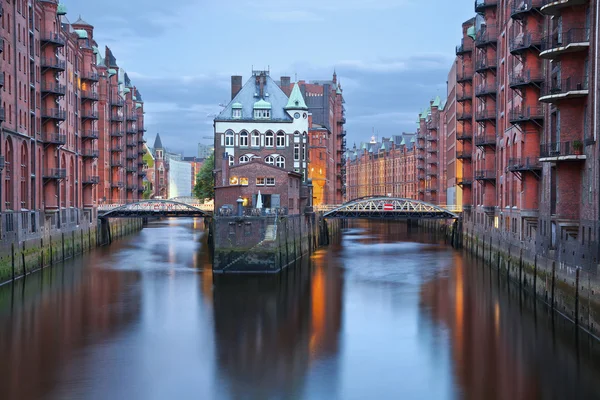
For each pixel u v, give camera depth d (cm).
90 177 8394
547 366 3284
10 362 3369
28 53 6156
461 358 3434
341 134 14225
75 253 7738
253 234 6159
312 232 8731
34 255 6194
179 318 4341
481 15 7988
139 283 5672
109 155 10756
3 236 5366
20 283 5588
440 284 5694
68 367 3297
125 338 3834
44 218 6594
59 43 6675
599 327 3456
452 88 11131
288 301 4912
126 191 12244
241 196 6744
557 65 4353
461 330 3997
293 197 7219
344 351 3581
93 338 3825
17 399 2869
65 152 7444
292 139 9394
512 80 5072
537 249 4850
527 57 4912
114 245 9269
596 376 3133
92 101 8500
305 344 3716
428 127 13662
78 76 8150
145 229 13300
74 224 7844
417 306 4716
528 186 4922
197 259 7444
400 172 19875
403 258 7706
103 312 4497
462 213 9062
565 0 3856
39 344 3694
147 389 2997
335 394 2941
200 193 11725
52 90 6650
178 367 3303
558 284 4231
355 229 13875
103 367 3303
